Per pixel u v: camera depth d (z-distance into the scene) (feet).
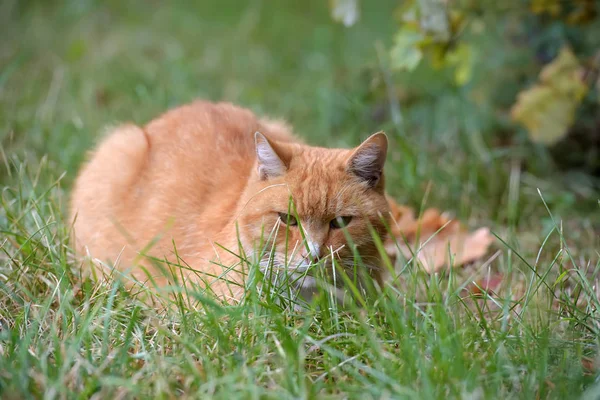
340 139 33.50
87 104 35.50
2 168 29.60
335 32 48.01
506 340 17.58
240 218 20.66
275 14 53.88
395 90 34.40
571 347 17.56
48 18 51.24
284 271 19.47
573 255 24.52
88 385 15.33
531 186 30.45
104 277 20.59
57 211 24.14
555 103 27.71
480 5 30.60
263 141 20.51
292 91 40.86
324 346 16.61
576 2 30.09
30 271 21.12
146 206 23.45
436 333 17.30
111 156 24.99
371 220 20.56
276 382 16.17
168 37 48.67
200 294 18.31
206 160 23.49
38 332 17.83
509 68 32.78
